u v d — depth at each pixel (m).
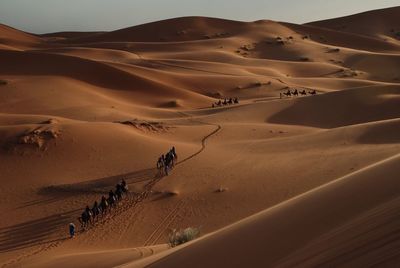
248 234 8.32
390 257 5.08
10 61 74.06
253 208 24.42
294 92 75.00
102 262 16.64
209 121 50.38
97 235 23.86
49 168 32.16
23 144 34.50
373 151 29.23
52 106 56.69
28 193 29.12
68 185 29.80
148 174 30.73
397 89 56.75
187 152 34.84
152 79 76.88
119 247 22.38
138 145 35.72
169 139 39.59
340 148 31.52
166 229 23.83
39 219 26.05
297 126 45.84
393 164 8.62
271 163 30.50
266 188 26.42
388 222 5.88
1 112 53.94
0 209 27.31
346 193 7.93
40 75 69.38
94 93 64.81
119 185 27.61
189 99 72.31
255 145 36.09
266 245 7.32
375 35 189.00
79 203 27.73
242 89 83.06
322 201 8.13
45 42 176.88
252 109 55.22
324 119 51.81
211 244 8.85
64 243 23.22
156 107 66.00
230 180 28.33
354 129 36.03
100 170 31.77
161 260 9.68
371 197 7.23
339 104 54.06
